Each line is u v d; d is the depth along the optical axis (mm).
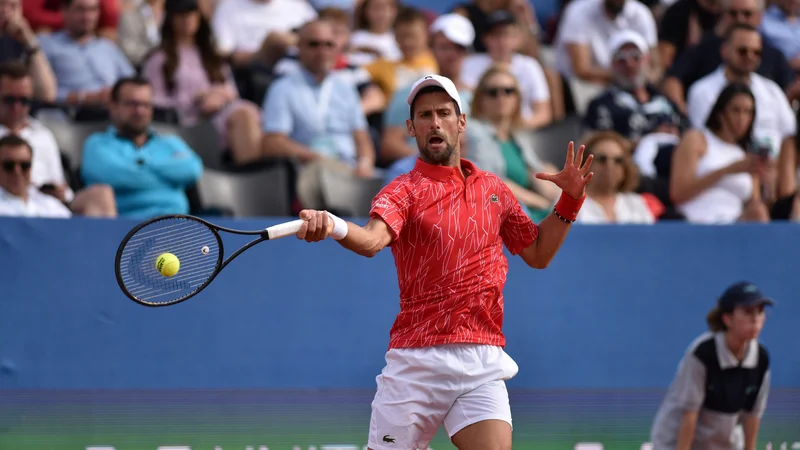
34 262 20812
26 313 20672
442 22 31297
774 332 22859
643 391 22328
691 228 22875
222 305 21375
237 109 28672
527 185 27969
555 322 22297
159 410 20938
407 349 14352
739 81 30953
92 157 25109
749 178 27594
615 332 22422
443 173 14320
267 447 21250
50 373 20656
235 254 13375
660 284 22688
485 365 14352
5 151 23234
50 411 20562
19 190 23531
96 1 29594
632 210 25766
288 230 13055
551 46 37531
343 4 35250
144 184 25125
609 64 34281
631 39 30578
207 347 21234
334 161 27953
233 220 21531
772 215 29297
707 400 22047
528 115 32188
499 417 14258
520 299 22250
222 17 32875
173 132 27141
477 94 28203
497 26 32094
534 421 21984
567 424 22078
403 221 13961
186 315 21234
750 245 23031
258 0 32969
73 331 20812
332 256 21828
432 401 14312
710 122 28062
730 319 21828
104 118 27656
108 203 24062
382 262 22000
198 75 29469
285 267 21656
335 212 25719
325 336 21656
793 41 36750
